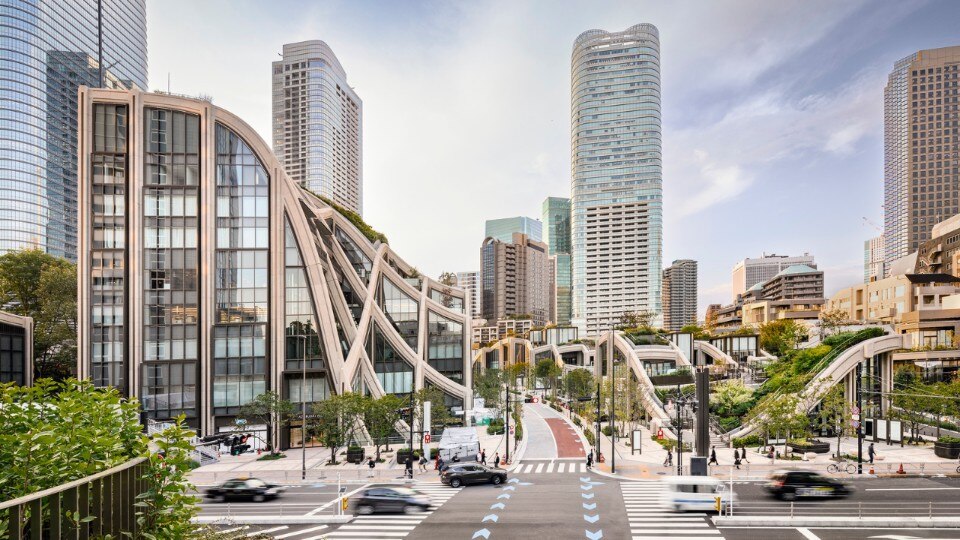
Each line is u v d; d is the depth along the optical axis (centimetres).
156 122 5497
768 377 6869
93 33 16550
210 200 5500
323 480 3734
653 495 3022
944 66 18238
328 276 6316
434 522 2489
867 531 2245
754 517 2412
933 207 18088
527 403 9875
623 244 19725
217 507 2914
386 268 7088
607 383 6294
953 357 6631
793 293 16412
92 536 696
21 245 13388
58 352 6762
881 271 15200
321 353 5722
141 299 5316
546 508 2716
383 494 2714
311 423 5594
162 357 5341
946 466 3662
